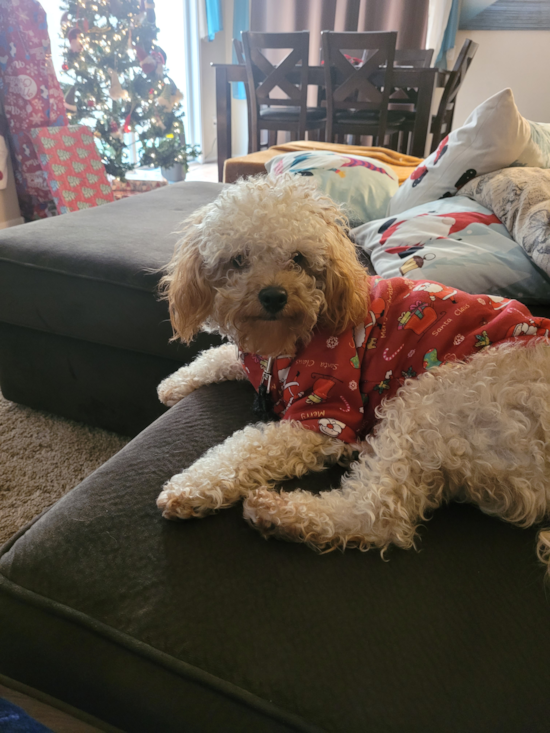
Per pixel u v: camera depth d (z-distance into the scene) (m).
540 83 4.86
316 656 0.61
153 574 0.71
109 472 0.89
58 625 0.67
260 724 0.57
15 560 0.73
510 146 1.64
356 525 0.79
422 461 0.86
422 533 0.80
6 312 1.60
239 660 0.61
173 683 0.61
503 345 0.93
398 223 1.59
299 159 2.08
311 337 1.01
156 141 4.18
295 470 0.91
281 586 0.69
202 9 5.25
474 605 0.68
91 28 3.39
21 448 1.62
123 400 1.63
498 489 0.84
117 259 1.45
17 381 1.75
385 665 0.60
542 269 1.26
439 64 4.95
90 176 3.42
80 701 0.66
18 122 3.16
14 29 2.96
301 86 3.69
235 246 0.95
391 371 0.98
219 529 0.78
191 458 0.94
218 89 3.99
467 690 0.59
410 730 0.56
